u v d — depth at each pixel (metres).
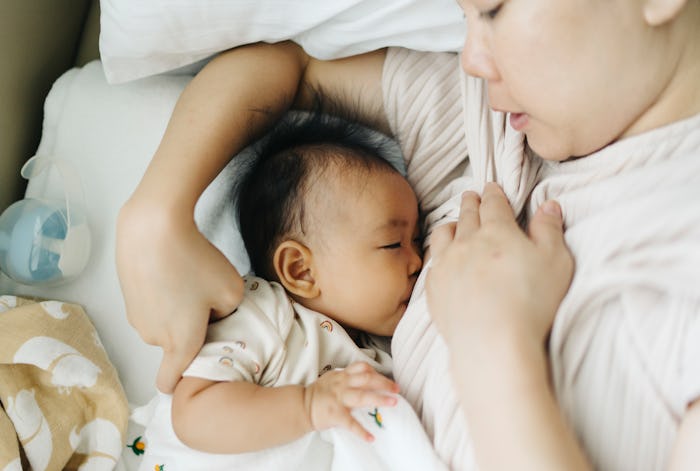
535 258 0.64
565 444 0.54
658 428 0.58
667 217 0.59
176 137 0.82
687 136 0.65
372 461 0.75
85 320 0.96
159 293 0.76
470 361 0.58
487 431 0.56
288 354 0.85
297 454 0.79
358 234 0.88
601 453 0.60
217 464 0.79
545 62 0.62
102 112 1.06
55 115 1.07
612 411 0.60
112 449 0.89
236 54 0.90
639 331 0.59
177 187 0.77
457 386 0.60
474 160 0.84
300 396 0.76
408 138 0.95
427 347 0.76
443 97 0.92
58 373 0.88
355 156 0.90
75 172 1.01
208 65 0.90
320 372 0.87
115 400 0.90
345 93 0.98
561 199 0.71
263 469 0.78
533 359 0.58
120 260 0.76
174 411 0.80
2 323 0.90
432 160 0.94
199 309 0.78
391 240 0.89
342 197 0.88
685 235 0.59
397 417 0.73
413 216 0.91
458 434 0.69
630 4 0.59
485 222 0.71
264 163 0.92
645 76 0.63
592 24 0.60
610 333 0.61
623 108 0.65
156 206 0.75
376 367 0.89
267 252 0.92
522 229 0.76
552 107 0.65
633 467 0.59
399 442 0.73
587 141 0.69
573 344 0.63
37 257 0.95
